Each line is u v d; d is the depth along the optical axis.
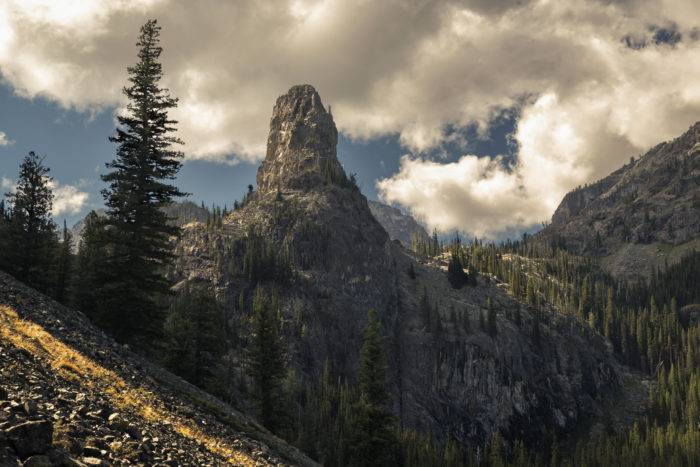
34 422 9.51
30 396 14.30
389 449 55.06
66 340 24.97
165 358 56.50
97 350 26.64
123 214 41.47
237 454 23.05
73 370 20.66
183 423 23.08
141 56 43.66
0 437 8.87
